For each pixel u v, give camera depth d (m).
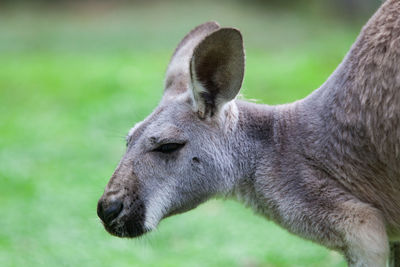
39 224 12.85
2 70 25.66
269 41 31.31
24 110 20.59
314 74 21.17
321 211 7.26
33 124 19.14
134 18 37.19
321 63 22.52
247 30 33.94
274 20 36.53
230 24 35.16
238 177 7.81
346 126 7.26
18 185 14.73
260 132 7.79
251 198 7.89
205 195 7.80
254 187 7.78
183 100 7.70
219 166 7.71
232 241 12.43
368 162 7.24
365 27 7.44
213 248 12.17
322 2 37.75
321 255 11.42
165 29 34.19
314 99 7.73
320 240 7.34
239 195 7.94
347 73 7.32
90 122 18.75
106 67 25.09
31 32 34.62
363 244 7.01
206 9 38.72
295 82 20.55
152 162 7.50
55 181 14.95
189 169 7.62
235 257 11.67
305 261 11.40
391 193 7.32
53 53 30.28
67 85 22.66
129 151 7.60
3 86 23.03
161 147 7.52
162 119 7.61
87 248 12.03
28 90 22.52
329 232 7.23
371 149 7.18
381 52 7.07
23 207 13.58
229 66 7.38
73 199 13.88
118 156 16.52
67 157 16.50
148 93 20.34
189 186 7.66
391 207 7.40
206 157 7.65
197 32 8.65
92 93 21.61
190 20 36.03
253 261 11.57
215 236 12.65
